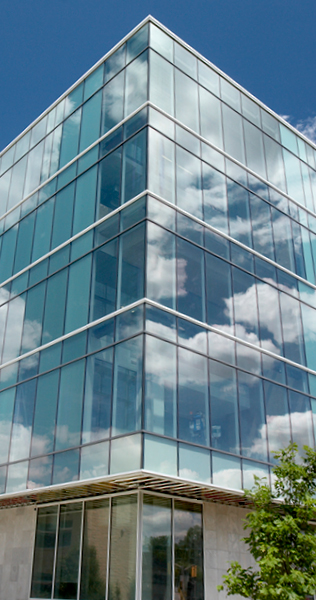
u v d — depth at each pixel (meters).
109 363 16.86
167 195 18.78
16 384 20.95
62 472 16.92
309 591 11.20
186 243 18.77
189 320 17.62
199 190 20.30
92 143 22.06
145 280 16.69
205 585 16.75
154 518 16.28
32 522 20.16
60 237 21.88
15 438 19.80
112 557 16.23
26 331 21.67
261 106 25.73
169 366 16.27
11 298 23.58
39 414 19.06
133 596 14.91
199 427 16.41
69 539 18.22
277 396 19.94
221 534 18.12
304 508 12.89
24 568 19.50
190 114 21.30
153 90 20.02
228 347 18.80
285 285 22.73
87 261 19.72
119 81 21.80
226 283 19.78
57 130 25.06
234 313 19.61
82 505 18.33
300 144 27.50
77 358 18.28
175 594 15.75
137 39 21.59
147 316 16.28
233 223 21.31
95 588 16.31
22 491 18.25
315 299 24.09
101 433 16.09
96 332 17.94
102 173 20.80
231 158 22.53
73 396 17.83
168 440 15.26
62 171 23.47
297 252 24.22
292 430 19.91
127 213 18.61
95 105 22.83
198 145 21.09
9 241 25.53
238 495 17.25
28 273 23.06
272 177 24.61
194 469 15.66
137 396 15.33
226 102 23.53
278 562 11.87
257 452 18.06
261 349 20.06
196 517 17.67
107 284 18.31
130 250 17.83
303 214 25.61
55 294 20.81
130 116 20.28
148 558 15.52
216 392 17.53
